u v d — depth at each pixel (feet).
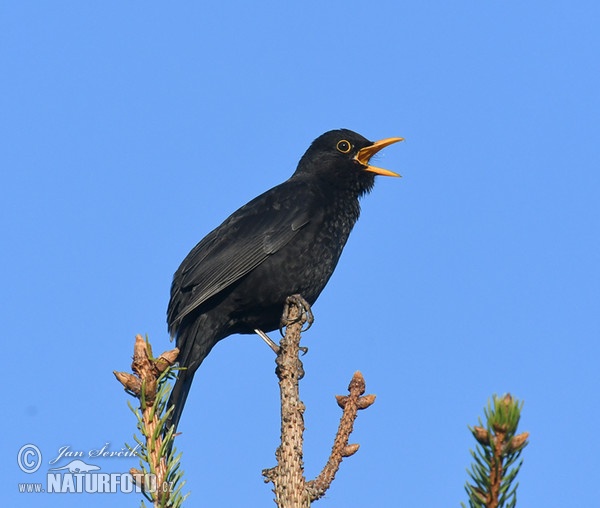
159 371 20.40
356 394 24.94
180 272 42.93
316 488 24.30
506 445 16.87
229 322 42.39
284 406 24.72
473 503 17.34
